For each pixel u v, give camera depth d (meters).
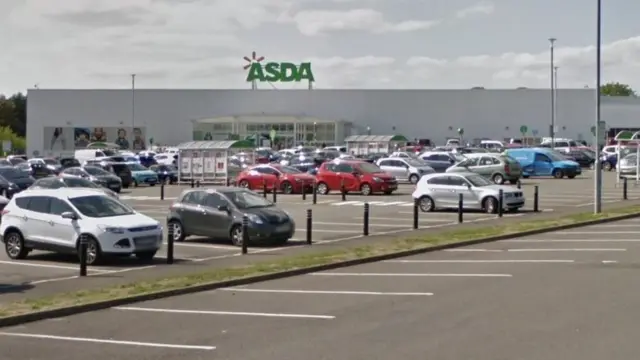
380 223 30.95
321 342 11.47
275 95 109.56
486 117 105.94
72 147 109.88
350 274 18.75
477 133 106.31
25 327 13.29
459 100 106.56
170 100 109.62
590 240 24.47
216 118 107.69
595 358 10.06
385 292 15.89
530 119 104.75
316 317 13.44
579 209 35.28
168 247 20.89
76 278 18.39
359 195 45.94
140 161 69.25
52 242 21.36
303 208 37.94
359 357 10.47
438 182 35.66
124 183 56.09
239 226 24.47
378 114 108.19
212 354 10.94
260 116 107.38
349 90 108.75
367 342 11.36
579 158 73.56
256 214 24.52
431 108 107.25
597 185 32.62
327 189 46.97
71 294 15.80
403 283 17.03
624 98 106.81
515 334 11.55
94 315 14.27
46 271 19.67
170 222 25.77
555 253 21.47
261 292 16.45
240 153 66.06
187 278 17.70
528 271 18.17
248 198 25.61
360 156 73.00
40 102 109.75
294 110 109.31
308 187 47.62
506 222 30.03
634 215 32.28
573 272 17.81
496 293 15.25
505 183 51.22
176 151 72.44
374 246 23.31
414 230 28.16
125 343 11.84
